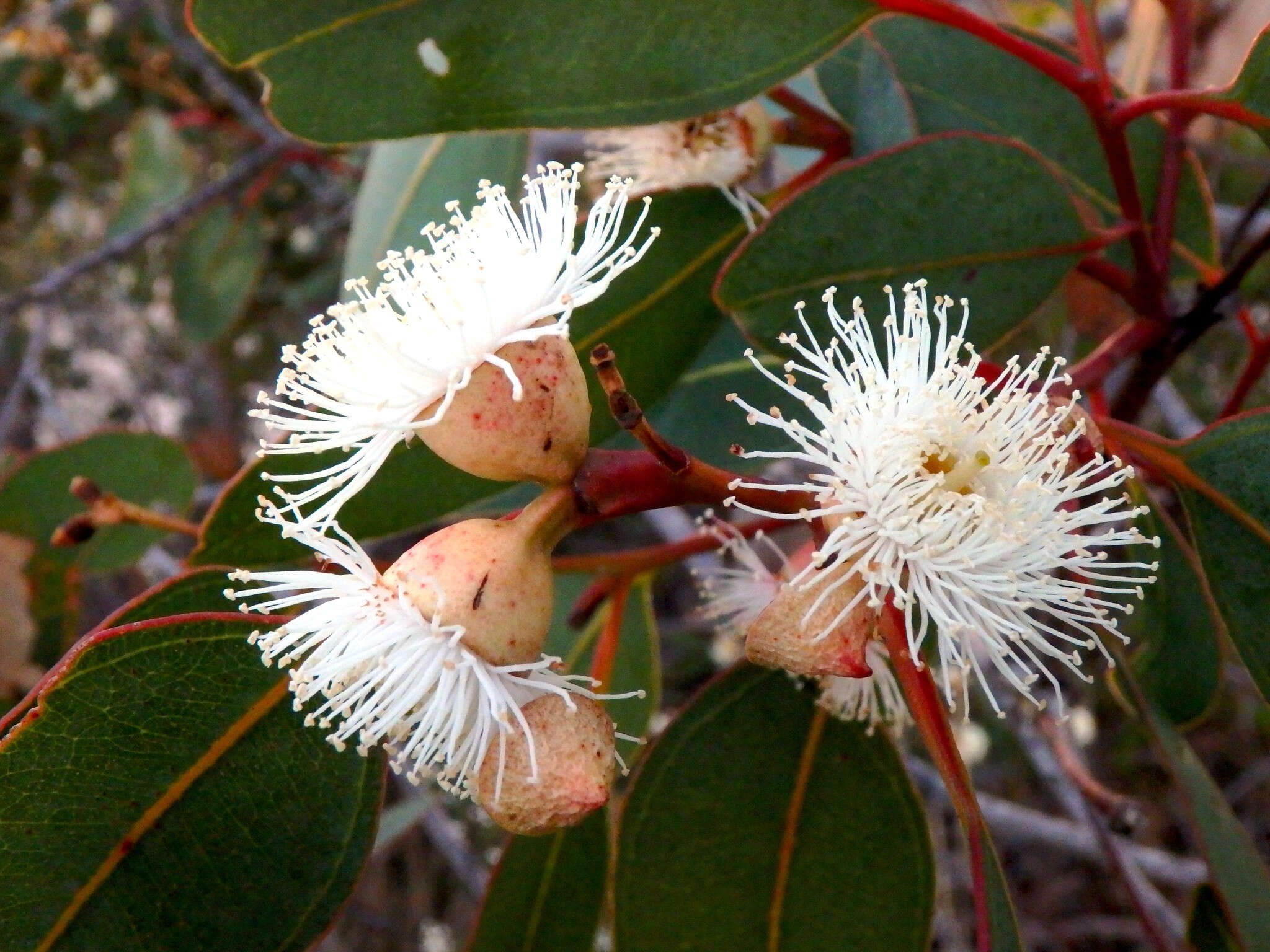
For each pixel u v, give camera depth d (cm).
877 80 18
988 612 11
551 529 11
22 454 24
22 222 47
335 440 11
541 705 11
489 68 14
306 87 14
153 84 42
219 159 44
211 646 13
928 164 15
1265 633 14
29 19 39
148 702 13
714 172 16
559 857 17
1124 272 16
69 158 44
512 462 11
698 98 14
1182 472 14
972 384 12
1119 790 36
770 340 15
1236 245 18
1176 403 27
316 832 14
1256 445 14
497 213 12
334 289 41
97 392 48
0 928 13
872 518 11
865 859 16
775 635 11
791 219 15
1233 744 38
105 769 13
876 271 15
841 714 15
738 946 16
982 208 15
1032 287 15
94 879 13
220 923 13
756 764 16
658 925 16
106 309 47
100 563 23
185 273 36
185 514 23
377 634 11
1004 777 36
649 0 14
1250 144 35
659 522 30
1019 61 19
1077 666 13
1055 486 12
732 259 15
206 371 47
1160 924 23
